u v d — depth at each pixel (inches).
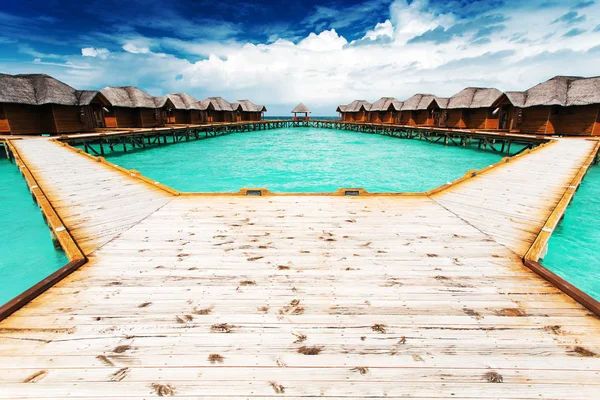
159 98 1222.3
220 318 106.3
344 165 738.8
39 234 308.8
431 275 136.3
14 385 78.5
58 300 115.0
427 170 674.2
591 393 77.6
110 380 80.7
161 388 78.6
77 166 407.8
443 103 1168.8
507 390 78.5
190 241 171.9
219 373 83.6
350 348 93.0
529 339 96.3
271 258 151.8
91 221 204.5
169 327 101.4
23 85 767.7
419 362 87.7
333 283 129.4
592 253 268.4
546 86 853.2
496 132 888.3
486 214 221.5
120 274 135.6
